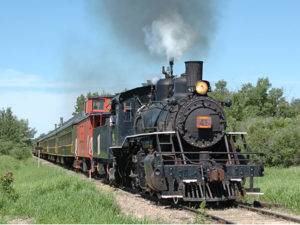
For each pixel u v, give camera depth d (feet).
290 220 23.52
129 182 41.39
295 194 29.22
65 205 26.23
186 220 23.91
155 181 28.40
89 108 62.23
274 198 30.48
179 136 31.12
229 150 32.83
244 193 29.25
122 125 39.93
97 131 51.93
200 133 31.27
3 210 27.30
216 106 32.01
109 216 22.88
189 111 31.09
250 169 29.58
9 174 32.83
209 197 29.01
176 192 28.55
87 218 22.52
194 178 28.43
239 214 26.03
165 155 31.45
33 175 59.88
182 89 33.30
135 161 35.42
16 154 123.65
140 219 22.81
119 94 40.45
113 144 42.73
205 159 30.60
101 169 50.03
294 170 52.44
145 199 33.53
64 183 36.40
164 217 24.84
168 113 32.58
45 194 33.22
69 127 79.56
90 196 28.66
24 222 24.09
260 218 24.44
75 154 70.08
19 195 33.04
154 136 31.53
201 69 33.55
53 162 123.34
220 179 27.94
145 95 41.09
